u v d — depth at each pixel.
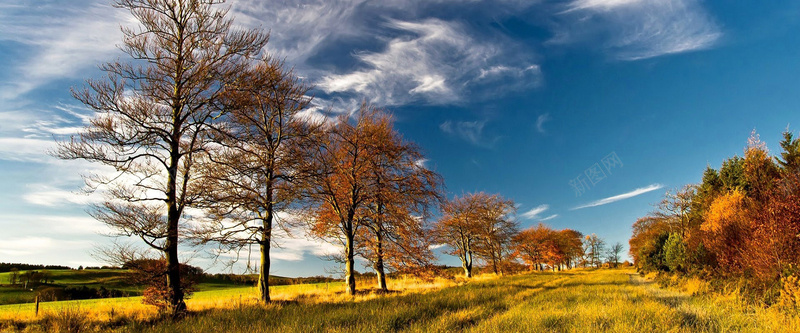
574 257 78.81
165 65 13.40
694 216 33.03
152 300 12.23
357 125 19.44
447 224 36.81
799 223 11.53
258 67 15.17
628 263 88.25
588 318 8.50
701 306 10.89
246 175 14.87
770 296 10.55
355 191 19.19
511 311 10.08
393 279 25.86
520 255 53.47
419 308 10.82
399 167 19.84
